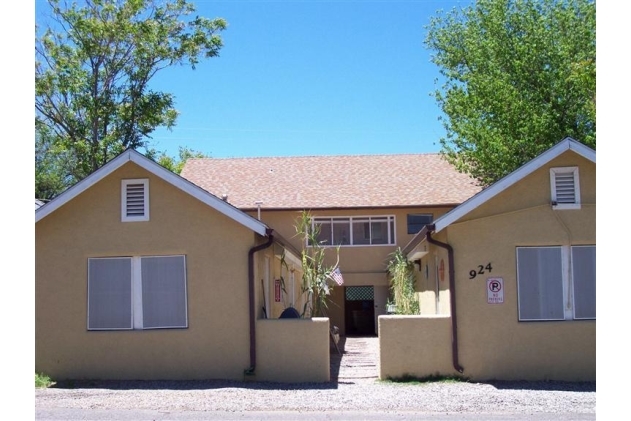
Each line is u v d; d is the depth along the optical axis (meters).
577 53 25.16
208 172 32.06
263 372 13.15
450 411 10.30
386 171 31.69
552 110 24.62
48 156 37.41
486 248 13.20
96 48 29.44
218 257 13.37
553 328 13.02
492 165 25.00
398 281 21.27
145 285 13.45
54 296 13.53
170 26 30.55
